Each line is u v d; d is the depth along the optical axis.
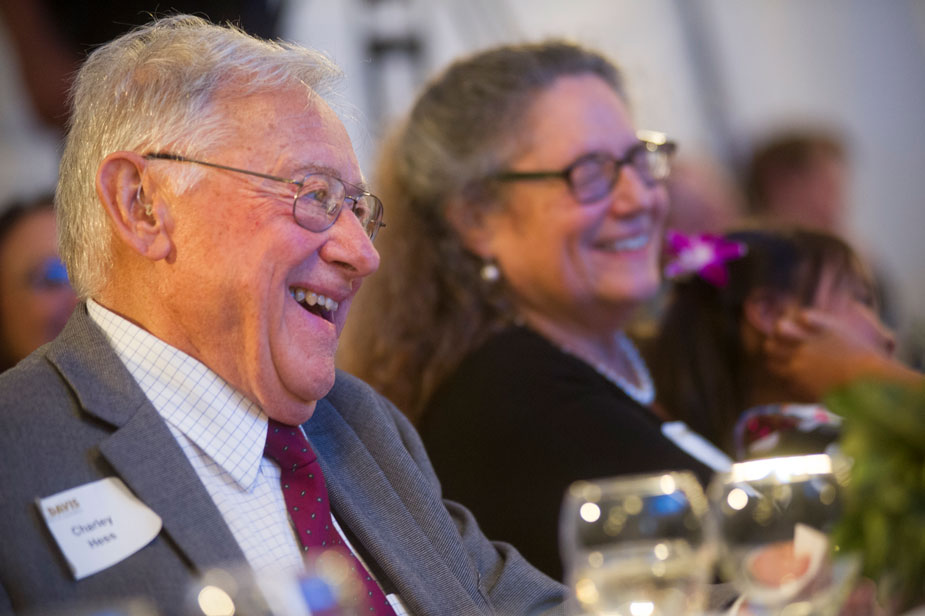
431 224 5.19
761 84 10.56
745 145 10.44
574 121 5.07
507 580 3.83
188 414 3.25
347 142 3.53
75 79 3.56
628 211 5.11
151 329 3.31
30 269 6.71
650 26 10.12
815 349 5.34
